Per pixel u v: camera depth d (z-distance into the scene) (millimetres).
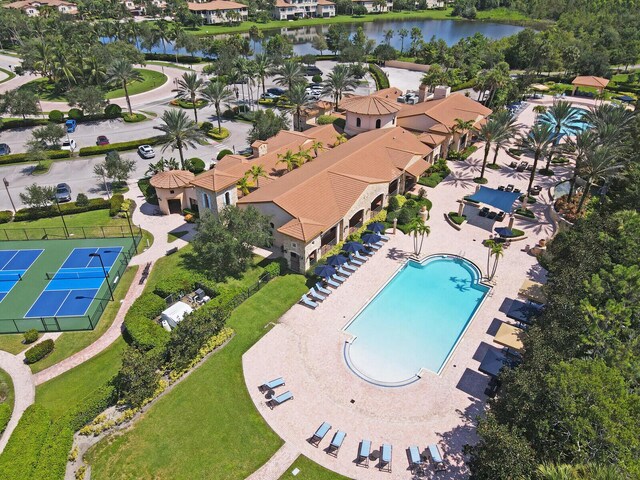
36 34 148750
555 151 63562
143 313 39781
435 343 38375
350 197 51625
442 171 68750
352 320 40500
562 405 22328
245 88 118125
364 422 30953
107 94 110438
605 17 166500
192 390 33594
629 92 111875
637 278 31188
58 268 49062
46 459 27281
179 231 55875
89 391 33938
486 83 91125
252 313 41312
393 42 189125
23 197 57156
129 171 68375
